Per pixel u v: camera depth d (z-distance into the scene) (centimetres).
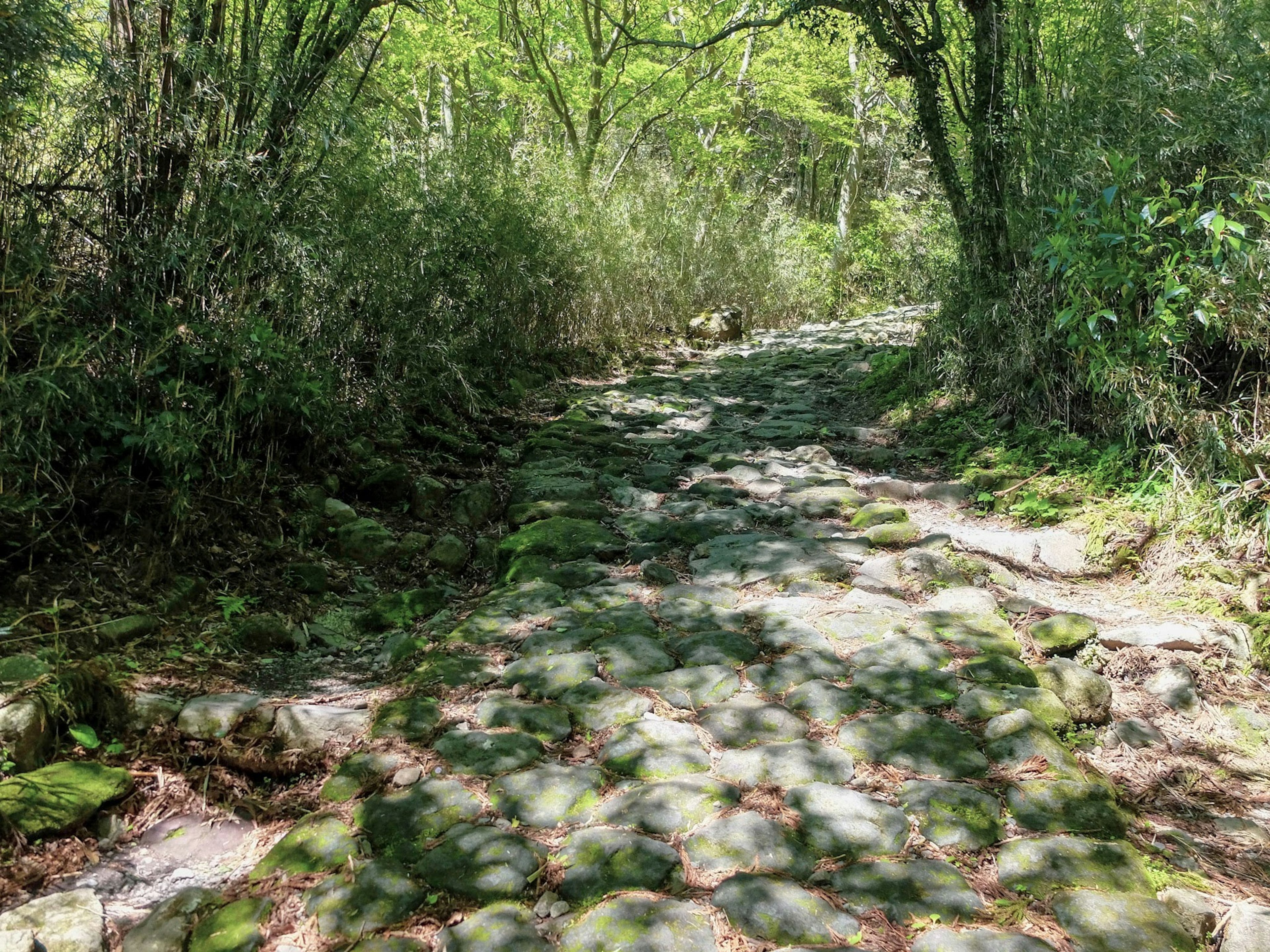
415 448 546
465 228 605
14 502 295
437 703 287
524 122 1029
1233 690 325
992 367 608
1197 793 272
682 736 267
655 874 211
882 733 268
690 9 1477
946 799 239
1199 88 485
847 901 205
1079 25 575
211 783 254
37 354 311
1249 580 371
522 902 205
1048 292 534
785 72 1656
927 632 330
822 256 1742
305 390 399
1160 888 217
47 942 191
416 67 1127
